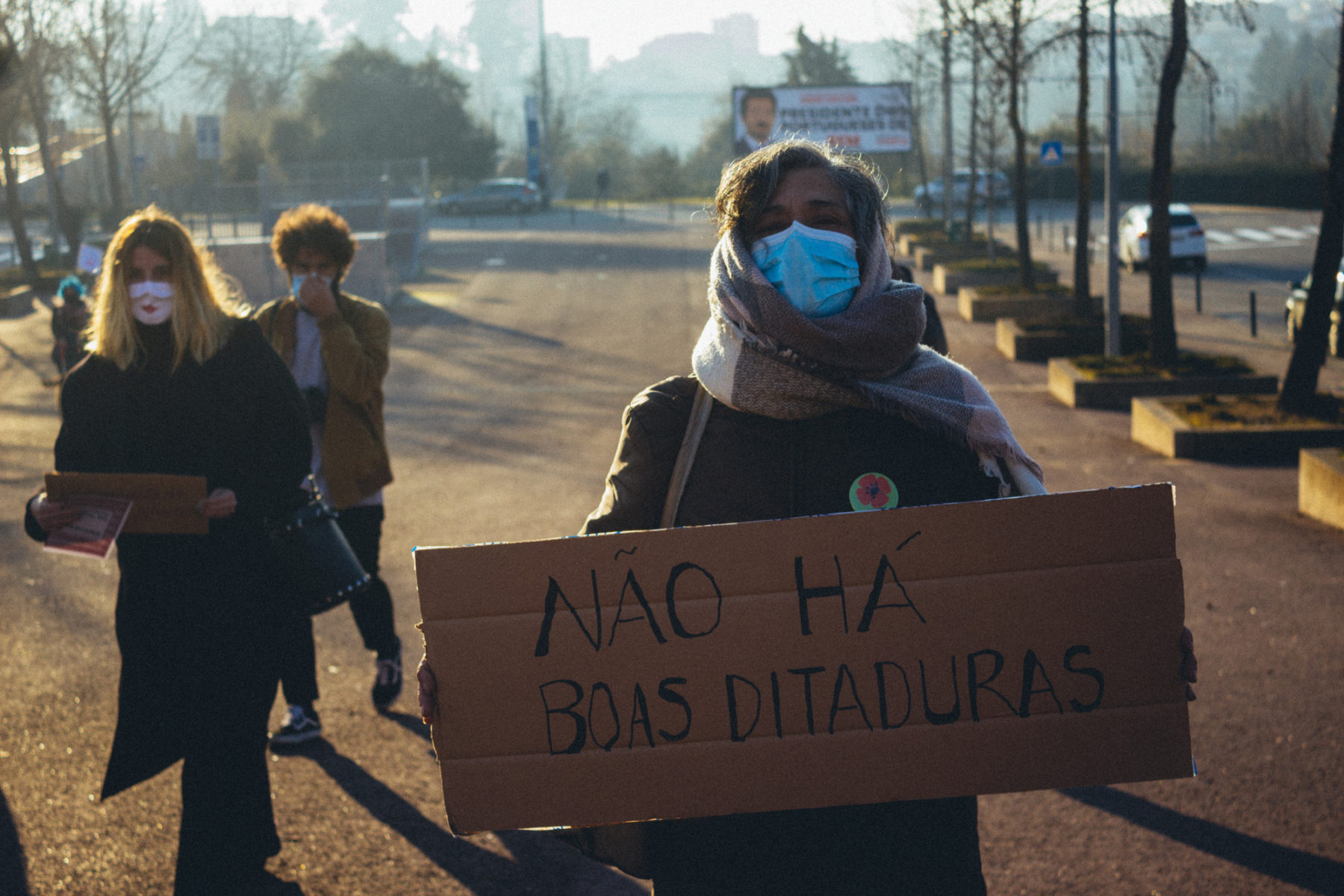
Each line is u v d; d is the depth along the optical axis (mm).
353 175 57125
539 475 10711
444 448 12305
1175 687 1810
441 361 20016
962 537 1798
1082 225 20000
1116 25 16391
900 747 1812
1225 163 57438
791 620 1811
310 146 69750
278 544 3344
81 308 17719
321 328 4398
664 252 38188
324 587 3344
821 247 1840
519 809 1838
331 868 3467
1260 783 3922
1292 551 7242
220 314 3314
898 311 1829
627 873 2078
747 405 1839
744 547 1806
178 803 3908
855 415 1864
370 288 27734
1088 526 1796
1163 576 1800
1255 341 19859
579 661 1822
